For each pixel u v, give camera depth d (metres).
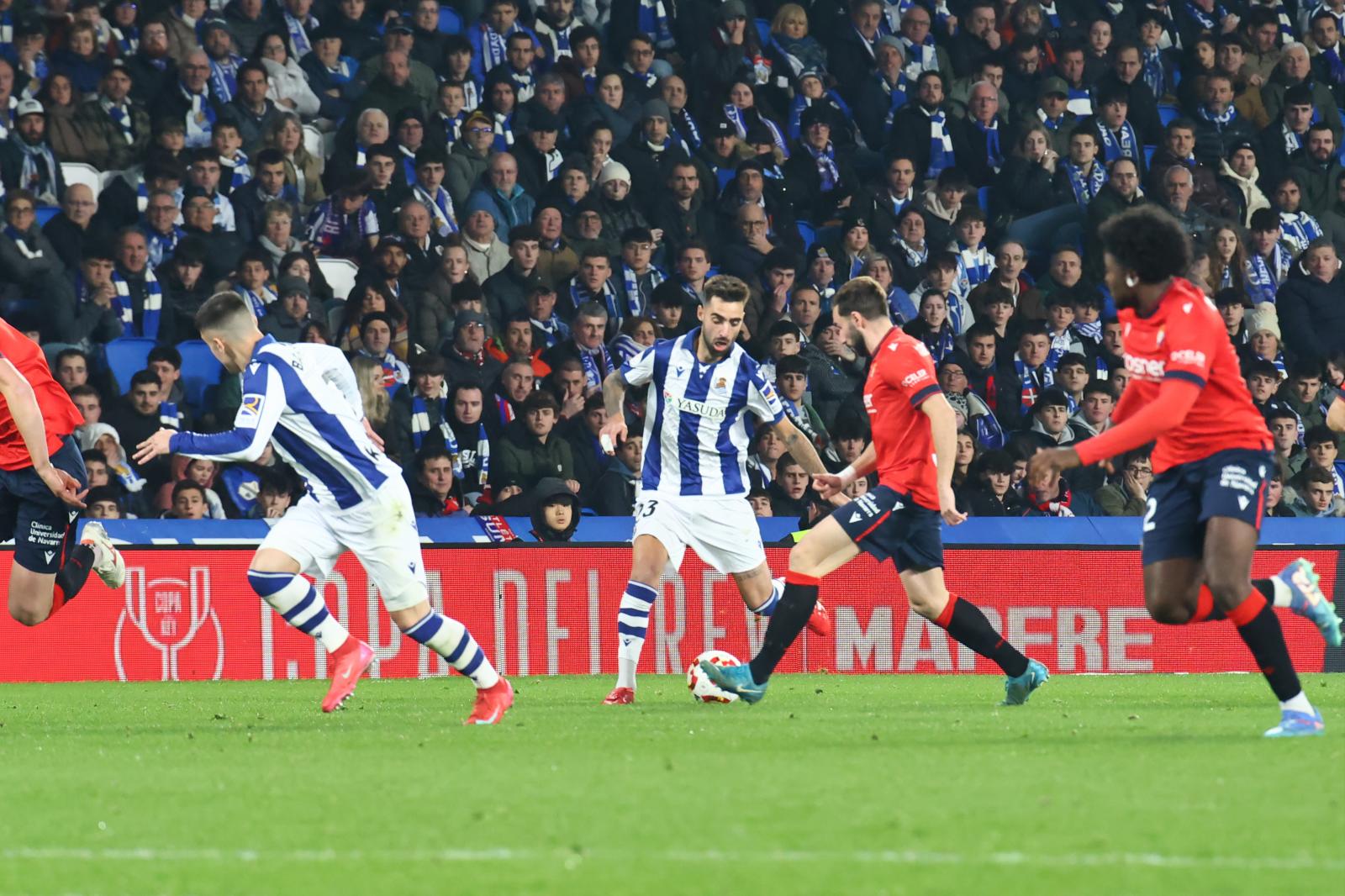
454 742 23.34
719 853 13.80
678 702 32.53
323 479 26.44
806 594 30.22
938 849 13.90
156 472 50.06
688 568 44.81
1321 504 55.38
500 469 51.31
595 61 63.28
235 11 61.81
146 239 55.09
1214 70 68.81
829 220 63.69
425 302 55.50
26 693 38.12
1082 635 45.03
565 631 44.56
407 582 26.50
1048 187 64.31
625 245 58.16
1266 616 22.44
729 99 64.31
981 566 44.91
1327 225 66.75
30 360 31.41
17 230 52.88
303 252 55.69
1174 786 17.53
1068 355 56.97
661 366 32.78
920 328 57.28
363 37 63.22
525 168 60.88
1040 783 17.89
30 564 31.62
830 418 55.28
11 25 58.31
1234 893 12.03
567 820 15.58
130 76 58.41
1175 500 22.89
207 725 27.25
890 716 27.81
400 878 12.91
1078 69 67.50
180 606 43.91
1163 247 21.89
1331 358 60.97
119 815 16.33
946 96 67.12
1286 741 22.14
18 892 12.60
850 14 67.12
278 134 58.47
